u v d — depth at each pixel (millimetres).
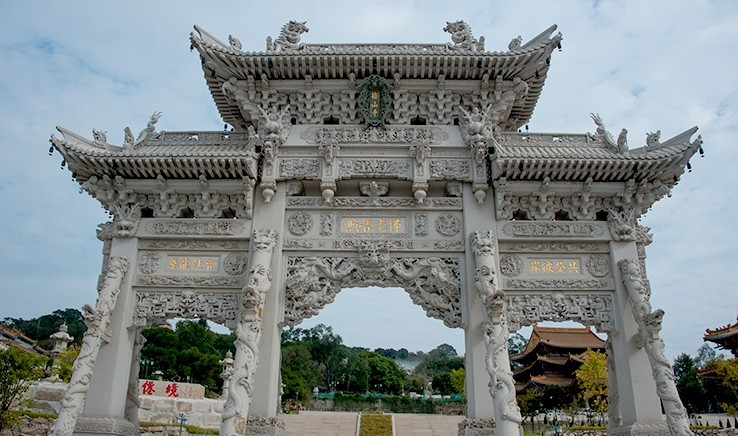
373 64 20172
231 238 19125
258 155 19609
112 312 18172
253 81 20688
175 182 19391
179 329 71375
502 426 15172
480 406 16969
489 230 19062
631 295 17891
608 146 20344
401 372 88000
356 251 19000
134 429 18234
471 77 20672
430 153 19984
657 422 16906
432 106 20875
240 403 15508
